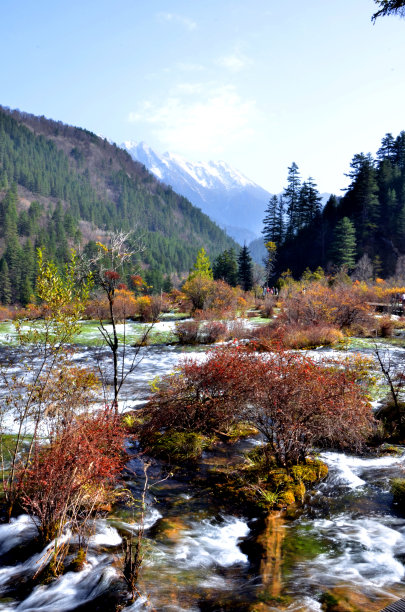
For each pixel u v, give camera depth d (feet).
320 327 64.08
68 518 16.46
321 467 22.26
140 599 12.19
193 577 13.47
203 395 28.32
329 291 81.25
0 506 17.58
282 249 308.40
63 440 17.24
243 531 16.85
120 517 17.43
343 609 11.40
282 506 18.56
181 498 19.53
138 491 20.06
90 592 12.61
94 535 15.76
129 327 80.94
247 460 23.49
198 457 24.40
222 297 106.22
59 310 21.27
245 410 24.23
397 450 25.32
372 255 244.42
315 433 22.86
